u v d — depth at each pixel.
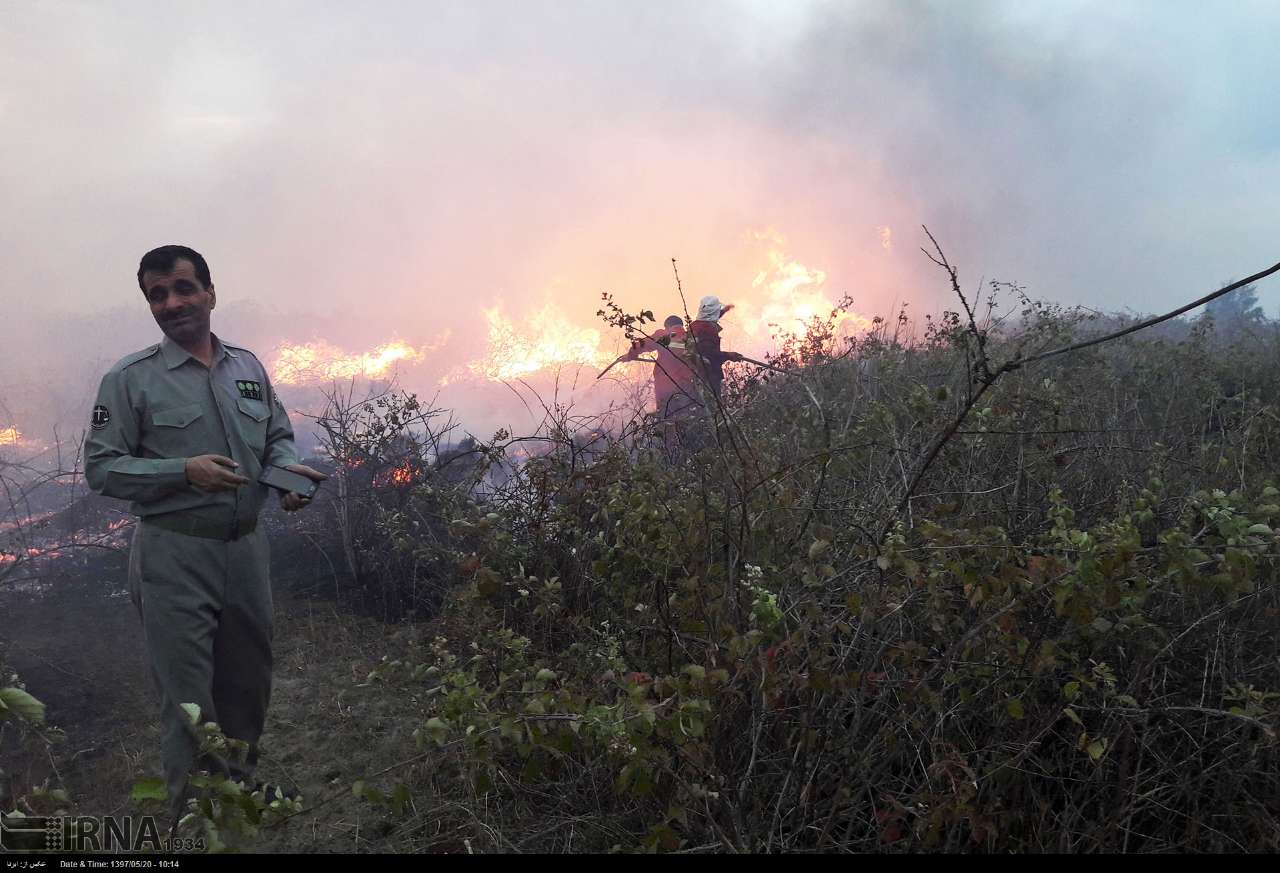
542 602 3.13
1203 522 2.47
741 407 4.59
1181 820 2.24
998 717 2.29
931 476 3.12
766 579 2.54
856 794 2.17
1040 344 4.97
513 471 4.21
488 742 2.05
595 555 3.40
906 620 2.48
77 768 3.09
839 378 5.06
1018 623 2.37
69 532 5.54
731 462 3.06
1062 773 2.37
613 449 3.52
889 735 2.17
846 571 2.38
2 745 3.22
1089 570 1.98
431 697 3.12
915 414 3.19
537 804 2.66
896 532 2.38
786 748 2.29
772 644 2.29
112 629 4.34
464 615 3.36
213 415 2.61
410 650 4.05
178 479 2.46
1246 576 1.96
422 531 4.67
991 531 2.20
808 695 2.24
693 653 2.60
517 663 2.67
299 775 3.05
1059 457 3.19
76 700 3.63
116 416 2.52
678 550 2.77
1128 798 2.21
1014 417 3.20
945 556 2.23
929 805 2.09
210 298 2.65
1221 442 3.88
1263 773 2.14
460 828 2.61
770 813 2.26
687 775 2.24
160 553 2.50
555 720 2.03
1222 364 5.51
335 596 4.85
